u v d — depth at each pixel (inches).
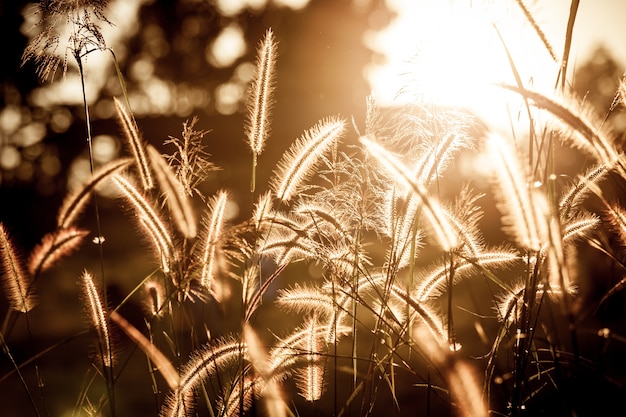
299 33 251.1
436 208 29.4
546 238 28.9
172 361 36.3
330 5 256.7
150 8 325.7
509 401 31.8
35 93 243.1
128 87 308.2
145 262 130.0
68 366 92.3
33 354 35.5
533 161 32.7
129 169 36.3
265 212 35.3
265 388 33.4
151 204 34.9
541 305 31.8
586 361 30.4
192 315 36.0
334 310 35.9
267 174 195.2
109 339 33.9
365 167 35.2
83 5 37.6
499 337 32.2
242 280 34.8
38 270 34.4
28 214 254.8
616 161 30.3
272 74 36.3
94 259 171.6
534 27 33.0
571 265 32.6
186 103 317.4
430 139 34.6
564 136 29.8
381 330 34.5
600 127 29.8
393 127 35.3
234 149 213.9
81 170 250.2
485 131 28.7
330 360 36.9
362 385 33.9
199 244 34.3
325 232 36.0
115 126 239.5
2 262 34.7
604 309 32.8
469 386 28.2
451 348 30.7
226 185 186.4
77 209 34.5
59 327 130.9
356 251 35.1
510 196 28.7
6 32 202.7
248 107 36.1
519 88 29.3
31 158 262.7
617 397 30.0
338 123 35.7
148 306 36.7
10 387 86.0
